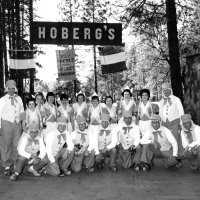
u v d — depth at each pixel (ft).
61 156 23.70
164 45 68.64
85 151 24.79
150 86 95.55
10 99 25.03
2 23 53.21
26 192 19.56
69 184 21.27
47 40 33.47
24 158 22.33
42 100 28.60
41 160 23.18
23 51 36.04
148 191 19.53
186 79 46.70
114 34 34.01
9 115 24.63
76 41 33.78
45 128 28.35
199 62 42.65
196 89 43.68
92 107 30.30
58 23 33.55
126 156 25.16
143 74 95.09
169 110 26.84
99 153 24.70
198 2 44.09
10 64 36.17
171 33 38.55
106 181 21.91
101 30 33.91
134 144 24.76
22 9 61.98
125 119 25.17
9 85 24.95
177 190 19.63
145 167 24.58
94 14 91.20
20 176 23.44
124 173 24.09
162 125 27.12
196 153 23.89
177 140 26.12
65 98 29.86
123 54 35.04
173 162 24.40
